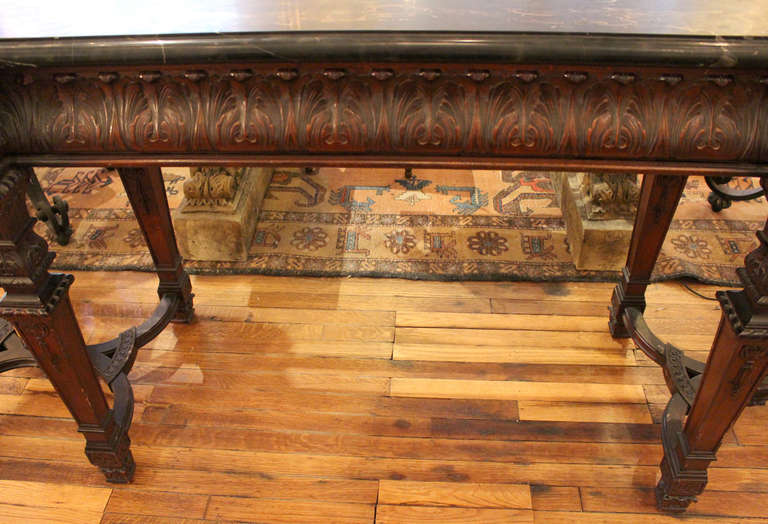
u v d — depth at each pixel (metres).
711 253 2.45
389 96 1.06
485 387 1.94
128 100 1.08
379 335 2.12
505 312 2.22
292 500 1.64
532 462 1.72
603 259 2.34
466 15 1.04
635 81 1.03
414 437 1.79
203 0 1.13
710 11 1.06
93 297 2.29
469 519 1.59
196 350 2.06
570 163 1.10
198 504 1.63
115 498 1.65
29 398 1.91
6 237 1.15
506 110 1.05
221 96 1.07
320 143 1.09
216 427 1.82
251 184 2.53
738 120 1.03
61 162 1.13
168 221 1.93
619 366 2.01
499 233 2.57
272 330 2.14
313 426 1.82
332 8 1.07
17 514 1.62
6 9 1.12
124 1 1.14
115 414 1.68
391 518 1.60
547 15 1.04
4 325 1.84
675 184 1.69
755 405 1.83
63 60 1.00
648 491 1.66
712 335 2.12
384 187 2.86
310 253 2.47
